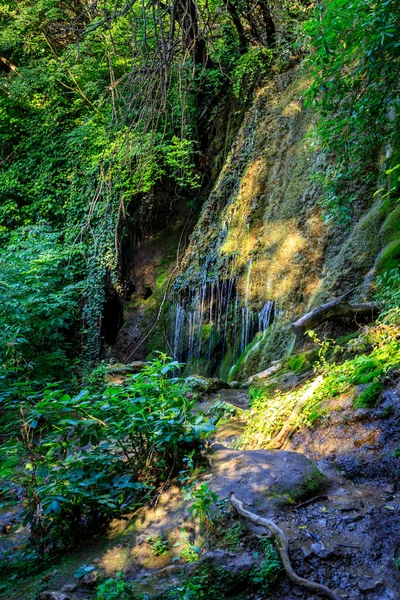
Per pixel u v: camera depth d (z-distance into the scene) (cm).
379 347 536
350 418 429
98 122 1552
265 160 1143
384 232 791
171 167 1470
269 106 1205
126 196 1377
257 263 1053
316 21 564
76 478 377
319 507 337
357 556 295
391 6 505
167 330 1341
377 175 735
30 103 1772
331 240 902
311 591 273
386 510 328
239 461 385
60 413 407
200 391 790
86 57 1509
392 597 266
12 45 1742
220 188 1277
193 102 1417
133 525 372
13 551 401
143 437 445
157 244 1482
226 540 313
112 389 415
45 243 1271
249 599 276
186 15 630
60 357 1141
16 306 1049
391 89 620
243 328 1062
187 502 368
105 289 1498
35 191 1684
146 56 589
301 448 443
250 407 678
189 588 278
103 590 293
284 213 1034
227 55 1362
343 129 645
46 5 1566
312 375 641
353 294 768
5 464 425
